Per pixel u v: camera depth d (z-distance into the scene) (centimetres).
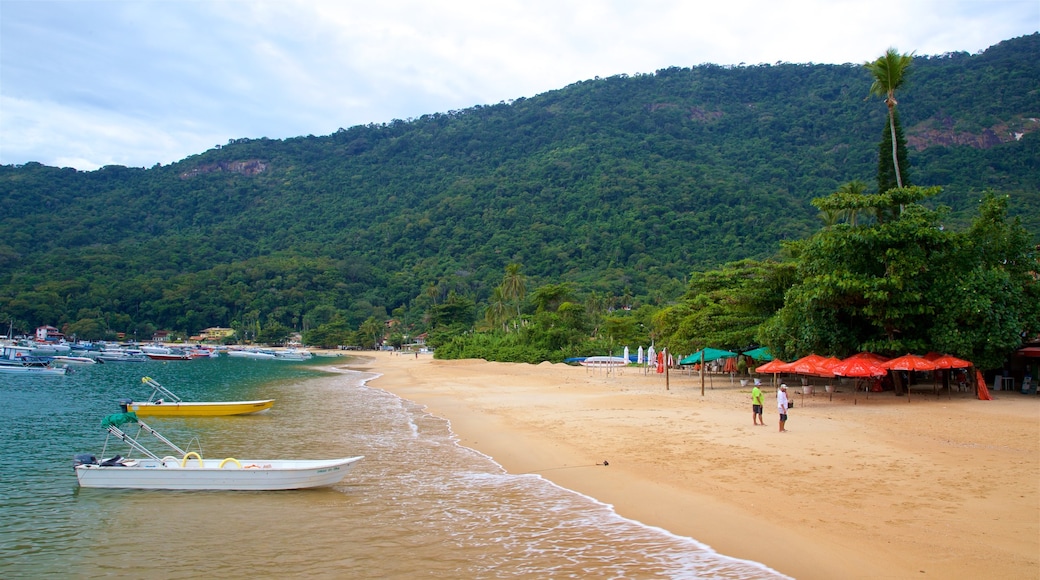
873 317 3031
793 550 1067
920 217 3019
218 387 5266
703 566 1037
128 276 18862
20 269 17688
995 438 1903
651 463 1752
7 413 3325
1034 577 900
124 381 5894
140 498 1573
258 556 1155
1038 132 19288
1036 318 2969
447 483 1675
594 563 1072
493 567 1070
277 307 19300
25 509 1486
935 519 1166
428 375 6862
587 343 7762
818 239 3272
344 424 2875
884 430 2092
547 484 1623
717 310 4234
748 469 1620
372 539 1235
